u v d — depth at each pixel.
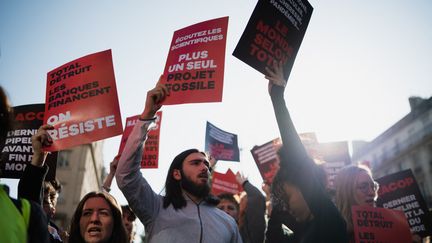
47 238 1.70
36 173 2.62
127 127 5.00
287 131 2.47
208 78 3.68
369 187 3.33
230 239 3.23
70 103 3.85
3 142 1.64
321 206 2.23
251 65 3.09
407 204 5.02
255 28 3.16
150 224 3.16
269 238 3.26
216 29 3.79
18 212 1.56
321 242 2.16
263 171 6.28
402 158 39.28
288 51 3.35
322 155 6.11
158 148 5.10
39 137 2.73
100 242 3.14
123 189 3.04
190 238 3.02
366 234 3.24
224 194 5.18
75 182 38.59
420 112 36.75
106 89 3.81
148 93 3.10
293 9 3.45
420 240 4.85
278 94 2.65
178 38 3.93
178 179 3.32
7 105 1.64
